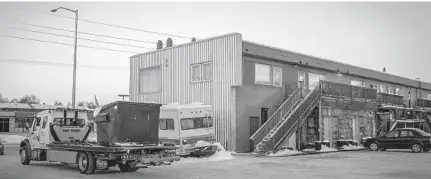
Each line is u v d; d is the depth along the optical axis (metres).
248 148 25.81
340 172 14.94
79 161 15.07
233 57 25.44
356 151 27.38
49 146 16.92
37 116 18.42
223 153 21.78
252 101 26.47
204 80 27.09
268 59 27.89
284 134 24.36
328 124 28.73
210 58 26.83
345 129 30.48
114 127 15.24
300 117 25.62
